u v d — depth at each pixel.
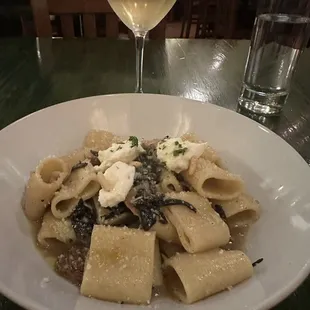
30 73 0.48
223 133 0.34
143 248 0.23
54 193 0.27
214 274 0.22
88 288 0.21
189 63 0.52
